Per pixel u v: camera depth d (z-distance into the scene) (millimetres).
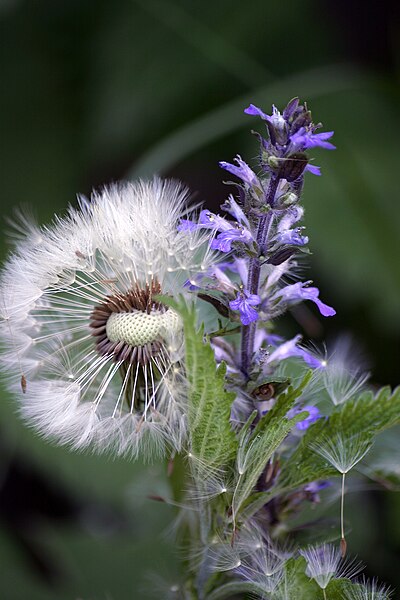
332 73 482
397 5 486
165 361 331
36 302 339
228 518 325
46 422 329
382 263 443
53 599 400
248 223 322
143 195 336
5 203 480
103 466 416
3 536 420
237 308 315
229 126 450
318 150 461
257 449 315
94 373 334
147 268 333
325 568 321
